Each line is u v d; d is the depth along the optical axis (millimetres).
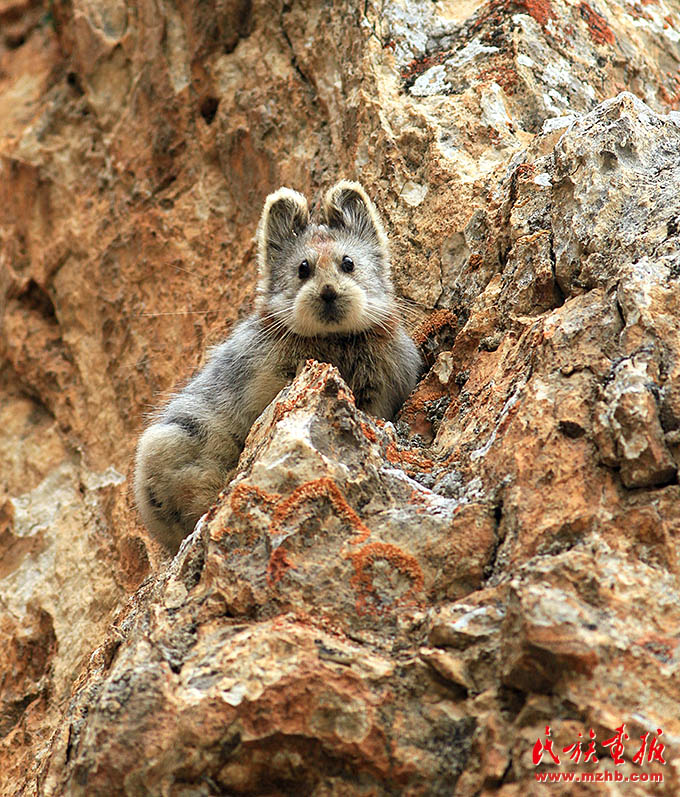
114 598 13047
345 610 7543
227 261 14945
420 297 12117
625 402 7605
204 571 8008
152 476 11234
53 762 7910
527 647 6555
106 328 15953
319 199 13641
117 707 7121
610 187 9820
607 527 7414
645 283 8391
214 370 11727
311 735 6906
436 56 13828
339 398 8555
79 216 16969
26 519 14945
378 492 8219
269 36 15367
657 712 6406
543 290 10062
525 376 8938
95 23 18094
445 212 12211
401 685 7035
